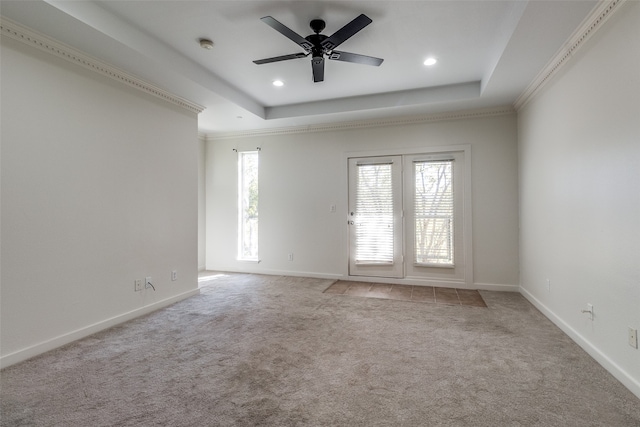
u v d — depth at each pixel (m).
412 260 4.59
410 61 3.25
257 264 5.41
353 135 4.86
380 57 3.16
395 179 4.66
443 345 2.55
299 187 5.16
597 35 2.20
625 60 1.91
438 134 4.44
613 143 2.05
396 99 4.12
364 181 4.82
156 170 3.49
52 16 2.16
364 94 4.20
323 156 5.02
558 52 2.64
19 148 2.30
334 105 4.40
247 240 5.59
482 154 4.25
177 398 1.84
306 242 5.13
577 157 2.52
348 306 3.59
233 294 4.10
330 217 4.99
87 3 2.27
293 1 2.31
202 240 5.73
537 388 1.92
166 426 1.60
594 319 2.30
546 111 3.14
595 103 2.25
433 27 2.64
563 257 2.79
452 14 2.46
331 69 3.43
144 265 3.34
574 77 2.55
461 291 4.20
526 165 3.78
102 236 2.90
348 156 4.88
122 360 2.31
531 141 3.58
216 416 1.67
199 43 2.90
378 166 4.75
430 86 3.94
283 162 5.25
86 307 2.76
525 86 3.43
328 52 2.62
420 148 4.52
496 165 4.20
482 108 4.19
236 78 3.67
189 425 1.60
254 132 5.38
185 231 3.89
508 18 2.44
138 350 2.47
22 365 2.22
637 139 1.82
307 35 2.77
